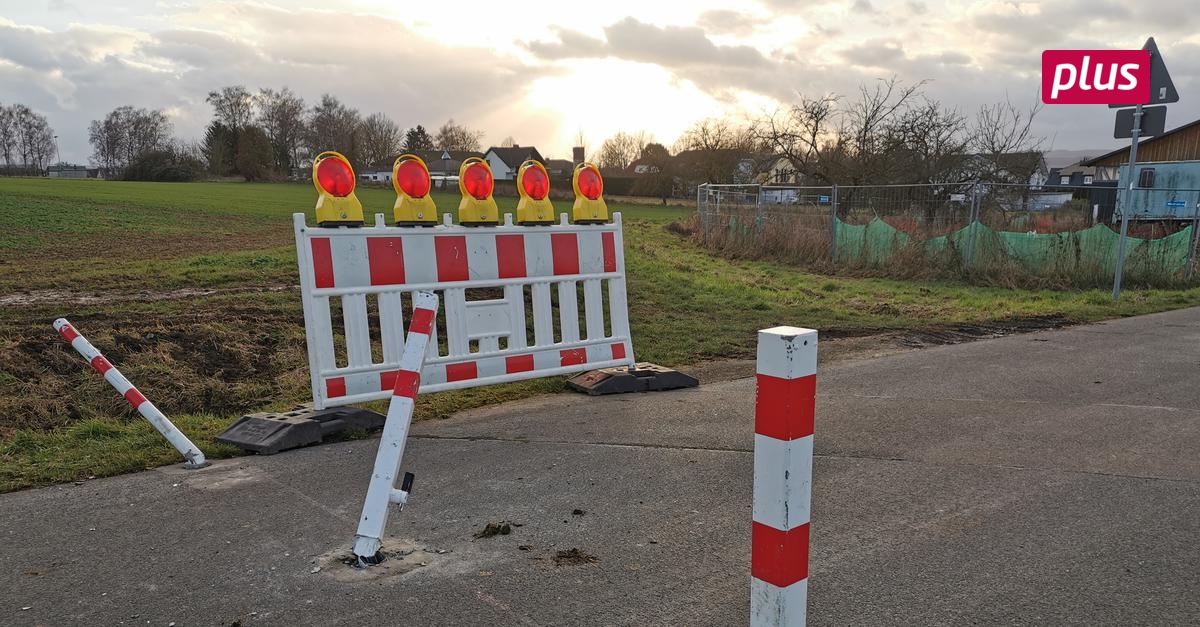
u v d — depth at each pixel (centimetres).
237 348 707
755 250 1794
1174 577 306
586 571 311
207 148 8650
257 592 292
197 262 1352
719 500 388
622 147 8794
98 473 425
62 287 1087
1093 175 3609
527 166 604
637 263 1426
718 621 271
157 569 311
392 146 9756
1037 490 401
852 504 383
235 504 381
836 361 751
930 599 288
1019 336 888
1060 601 287
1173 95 1127
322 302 504
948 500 388
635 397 612
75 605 281
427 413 560
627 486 408
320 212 509
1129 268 1357
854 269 1546
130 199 3772
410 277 536
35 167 10731
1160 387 632
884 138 2550
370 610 279
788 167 3256
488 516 368
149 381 612
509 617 274
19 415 534
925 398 599
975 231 1417
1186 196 2041
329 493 398
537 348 599
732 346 824
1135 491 400
